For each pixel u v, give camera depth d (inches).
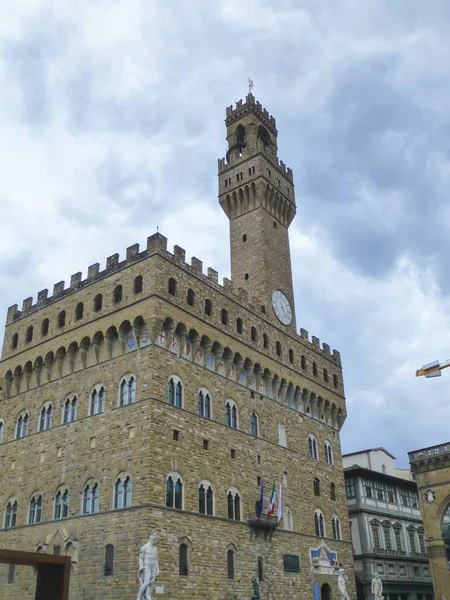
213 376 2672.2
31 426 2719.0
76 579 2208.4
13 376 2888.8
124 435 2313.0
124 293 2536.9
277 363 3144.7
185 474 2335.1
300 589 2768.2
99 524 2230.6
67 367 2679.6
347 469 3964.1
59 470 2492.6
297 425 3198.8
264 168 3663.9
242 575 2449.6
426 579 4158.5
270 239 3553.2
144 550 1941.4
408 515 4308.6
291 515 2908.5
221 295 2859.3
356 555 3762.3
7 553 1760.6
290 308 3499.0
